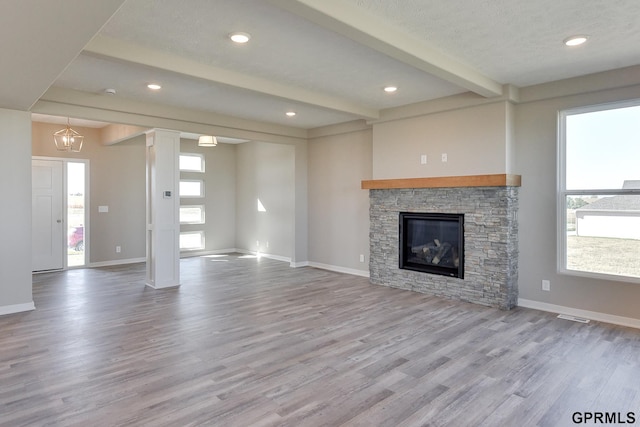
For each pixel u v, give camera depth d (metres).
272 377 2.87
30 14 2.03
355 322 4.13
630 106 4.07
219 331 3.86
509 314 4.41
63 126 7.23
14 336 3.70
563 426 2.27
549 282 4.55
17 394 2.61
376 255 5.96
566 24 2.96
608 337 3.69
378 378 2.85
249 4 2.66
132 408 2.44
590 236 4.31
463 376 2.89
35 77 3.12
